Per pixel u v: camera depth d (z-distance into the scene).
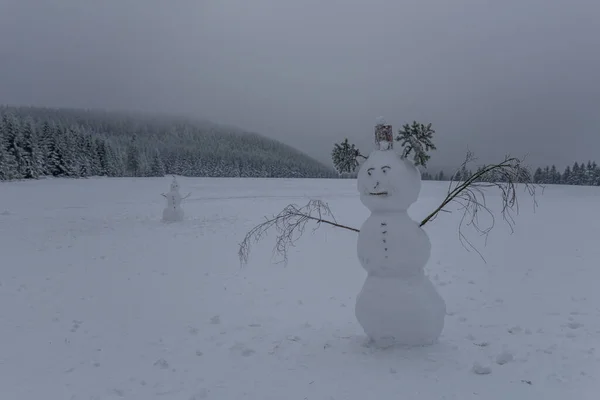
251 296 8.65
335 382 4.56
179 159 88.12
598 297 7.90
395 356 5.07
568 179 74.81
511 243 14.18
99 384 4.86
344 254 12.95
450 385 4.34
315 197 34.44
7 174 47.47
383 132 5.50
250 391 4.50
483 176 5.41
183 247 14.10
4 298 8.47
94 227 18.77
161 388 4.71
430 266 11.04
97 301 8.30
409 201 5.30
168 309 7.81
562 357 4.99
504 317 6.82
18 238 15.92
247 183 49.53
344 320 7.08
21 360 5.60
